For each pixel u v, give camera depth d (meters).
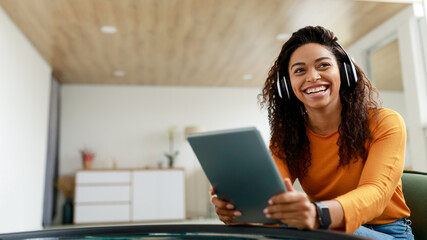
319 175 1.00
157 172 5.85
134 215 5.66
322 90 0.90
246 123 6.73
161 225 0.72
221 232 0.69
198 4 3.56
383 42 4.25
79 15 3.73
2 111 3.45
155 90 6.59
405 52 3.81
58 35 4.18
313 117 0.98
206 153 0.70
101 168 6.02
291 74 0.94
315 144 1.01
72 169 6.11
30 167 4.30
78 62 5.14
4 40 3.52
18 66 3.91
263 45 4.66
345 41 4.64
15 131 3.80
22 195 4.02
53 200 5.68
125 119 6.43
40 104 4.74
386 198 0.77
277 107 1.08
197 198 6.36
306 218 0.63
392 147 0.83
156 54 4.92
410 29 3.70
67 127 6.23
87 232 0.71
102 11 3.66
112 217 5.60
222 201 0.77
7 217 3.57
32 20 3.77
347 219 0.68
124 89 6.51
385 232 0.91
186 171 6.43
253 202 0.71
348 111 0.93
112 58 5.03
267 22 3.99
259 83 6.53
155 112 6.53
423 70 3.68
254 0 3.51
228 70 5.70
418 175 1.03
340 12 3.80
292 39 0.96
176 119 6.57
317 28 0.94
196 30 4.17
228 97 6.77
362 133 0.91
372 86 1.03
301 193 0.64
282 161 1.07
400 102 4.89
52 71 5.53
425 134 3.62
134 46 4.62
